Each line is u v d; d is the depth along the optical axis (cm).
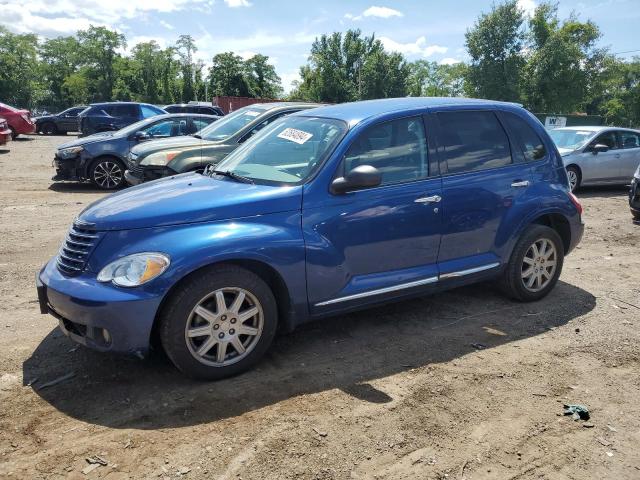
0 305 480
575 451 297
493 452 294
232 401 336
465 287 555
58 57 9675
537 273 512
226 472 272
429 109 454
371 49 6825
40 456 282
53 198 1009
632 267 652
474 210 459
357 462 282
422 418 322
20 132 2472
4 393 340
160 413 322
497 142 485
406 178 428
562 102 4894
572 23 4956
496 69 4822
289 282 374
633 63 7175
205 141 865
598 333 451
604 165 1232
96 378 360
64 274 352
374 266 415
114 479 266
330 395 346
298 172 401
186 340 342
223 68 8356
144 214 349
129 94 8781
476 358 402
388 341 427
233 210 362
